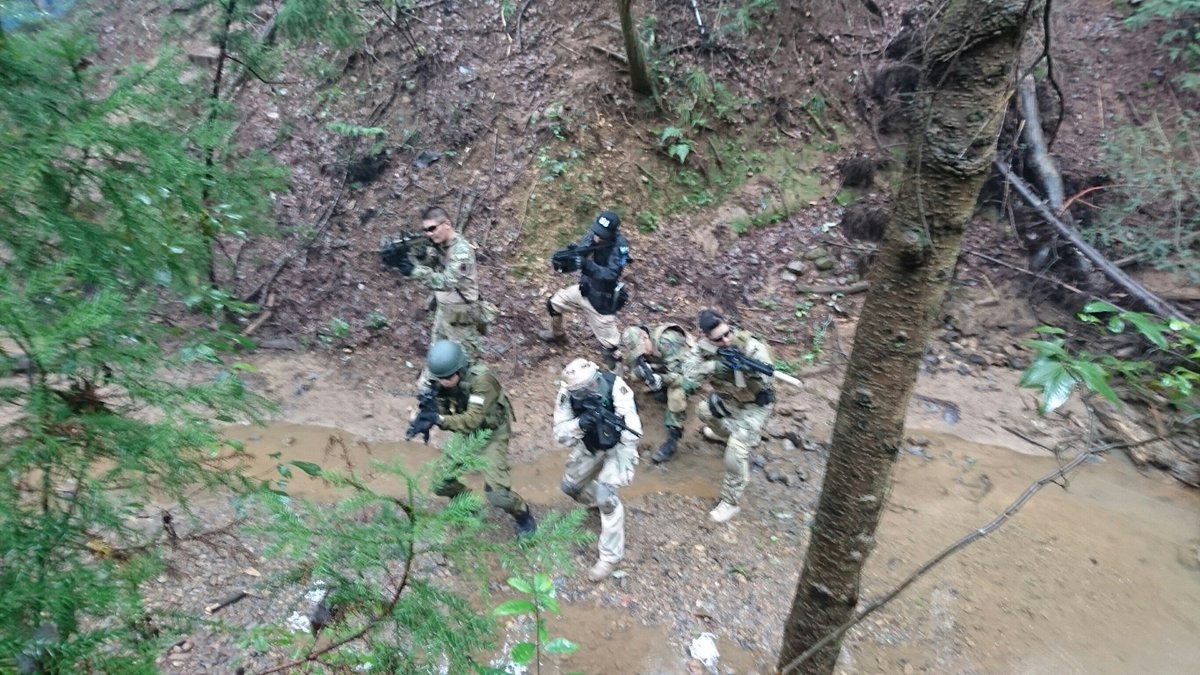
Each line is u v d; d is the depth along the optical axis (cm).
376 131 707
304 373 578
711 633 391
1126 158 713
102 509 172
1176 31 770
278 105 723
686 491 500
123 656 163
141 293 228
